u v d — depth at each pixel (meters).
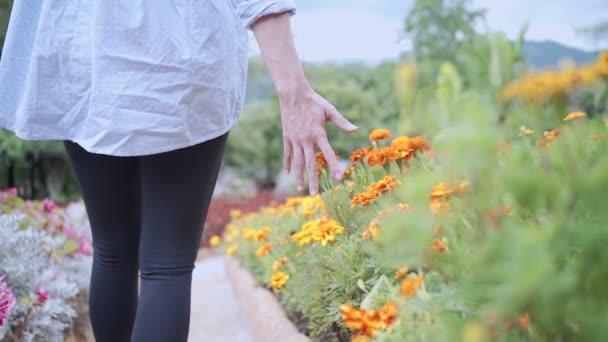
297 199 2.89
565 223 0.75
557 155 0.83
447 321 0.86
